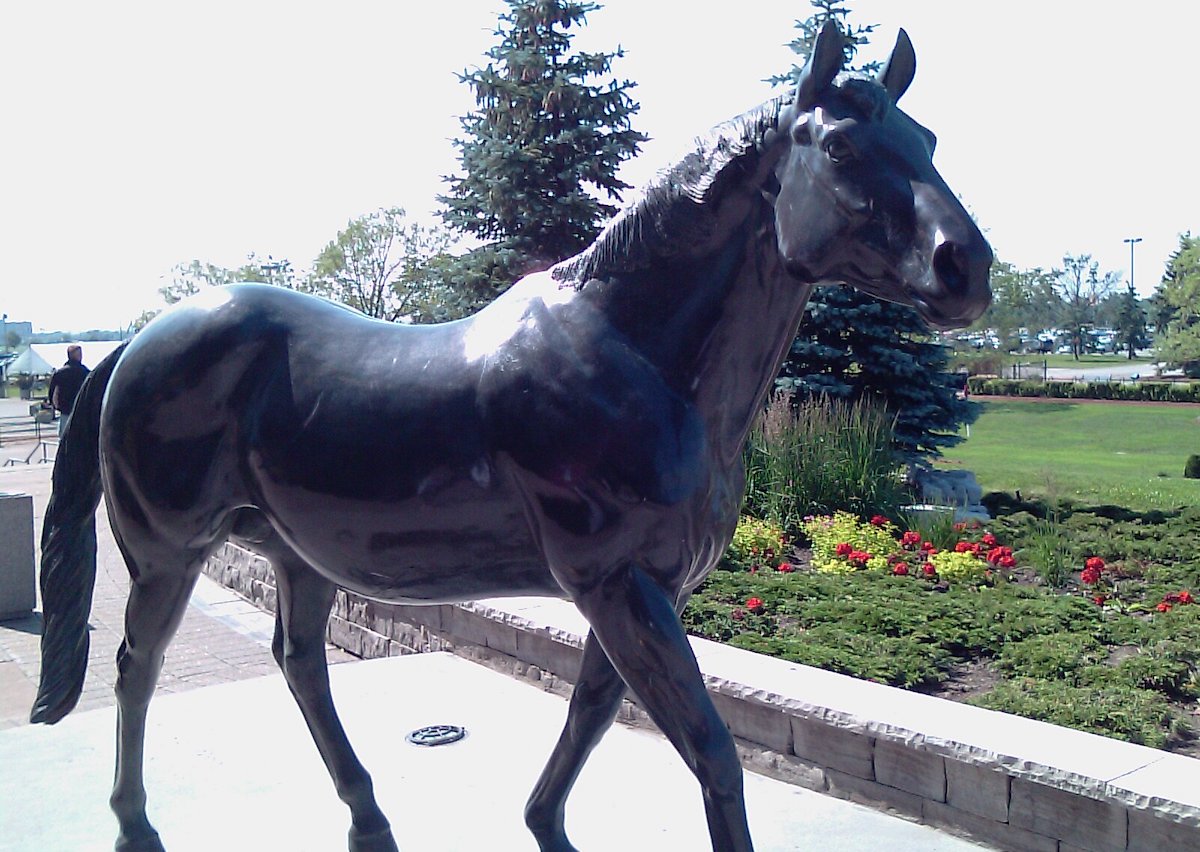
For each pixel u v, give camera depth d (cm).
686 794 347
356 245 3375
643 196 209
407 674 495
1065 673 443
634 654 201
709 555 215
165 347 247
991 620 522
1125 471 1686
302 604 278
